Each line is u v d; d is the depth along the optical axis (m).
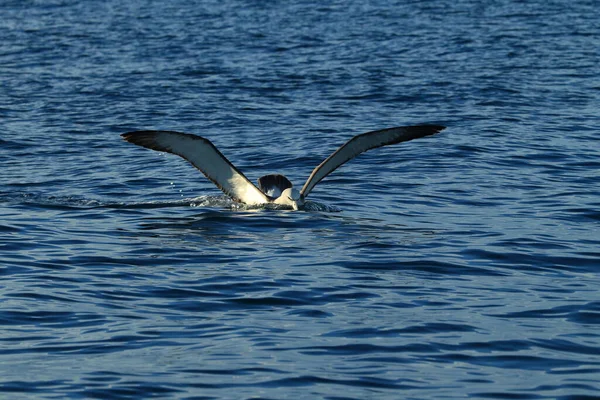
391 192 19.78
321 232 16.39
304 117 29.16
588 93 32.78
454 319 12.05
